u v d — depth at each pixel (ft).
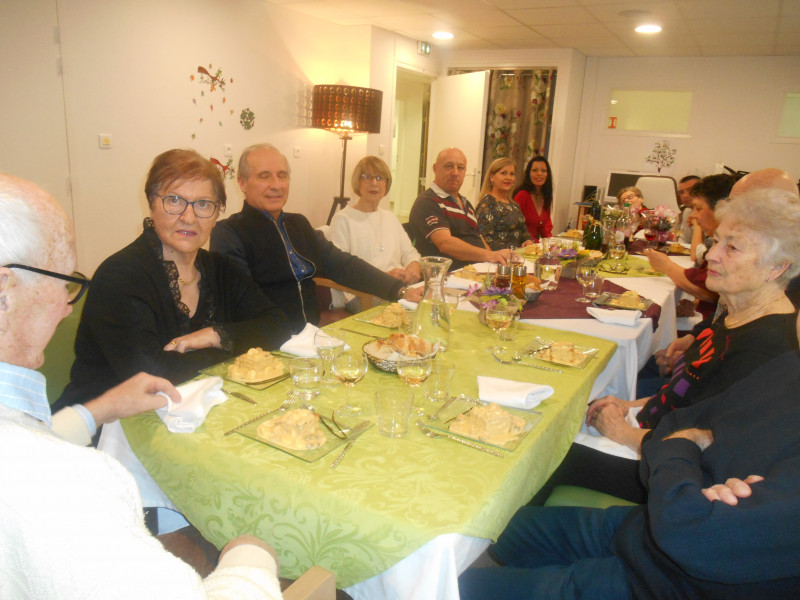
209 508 3.49
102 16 12.16
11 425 1.99
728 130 21.84
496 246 13.34
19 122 11.12
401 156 26.94
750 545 2.77
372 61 18.99
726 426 3.49
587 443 4.97
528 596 3.59
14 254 2.32
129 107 13.04
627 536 3.65
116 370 4.67
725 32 17.04
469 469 3.34
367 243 10.36
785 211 4.52
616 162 23.93
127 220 13.42
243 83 15.89
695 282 8.82
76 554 1.88
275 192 7.49
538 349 5.57
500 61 22.58
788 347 4.33
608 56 22.88
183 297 5.49
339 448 3.52
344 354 4.42
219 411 4.00
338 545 3.02
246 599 2.28
